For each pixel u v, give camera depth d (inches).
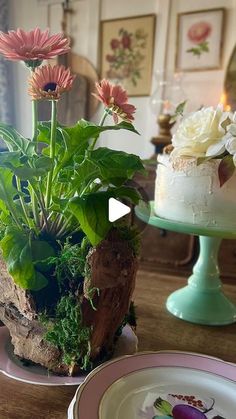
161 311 26.9
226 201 25.0
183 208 26.5
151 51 81.0
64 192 16.8
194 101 78.7
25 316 17.1
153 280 33.2
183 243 67.0
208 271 28.2
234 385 15.9
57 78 14.8
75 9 86.7
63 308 16.2
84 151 16.3
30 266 15.3
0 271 17.1
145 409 14.4
